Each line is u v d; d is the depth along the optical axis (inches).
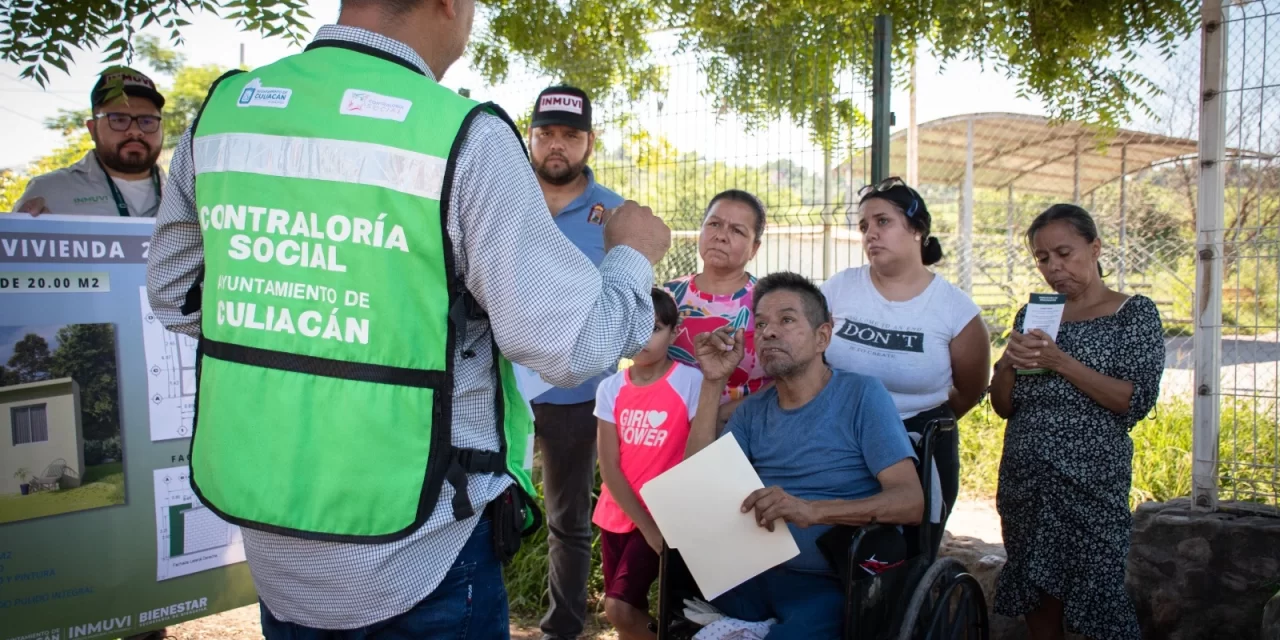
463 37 71.9
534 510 73.2
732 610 107.2
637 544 128.3
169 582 127.1
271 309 63.0
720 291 137.0
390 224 61.1
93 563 121.1
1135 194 450.6
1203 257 141.3
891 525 102.7
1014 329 125.7
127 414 123.7
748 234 134.8
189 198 71.2
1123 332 122.0
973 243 526.3
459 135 61.6
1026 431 125.1
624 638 127.2
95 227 121.6
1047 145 581.0
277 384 62.7
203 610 130.3
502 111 65.9
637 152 199.9
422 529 63.1
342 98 62.5
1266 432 155.1
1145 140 418.6
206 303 67.2
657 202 197.9
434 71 70.8
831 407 111.6
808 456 110.7
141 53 107.2
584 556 143.7
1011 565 126.0
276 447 62.6
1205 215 140.9
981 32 172.2
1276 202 136.3
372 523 62.2
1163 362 122.3
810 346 111.2
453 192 61.3
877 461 106.2
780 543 100.2
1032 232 128.8
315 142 62.0
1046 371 124.0
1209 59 139.0
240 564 133.7
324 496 62.0
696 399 126.3
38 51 100.4
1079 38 173.2
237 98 66.3
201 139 67.2
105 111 147.4
